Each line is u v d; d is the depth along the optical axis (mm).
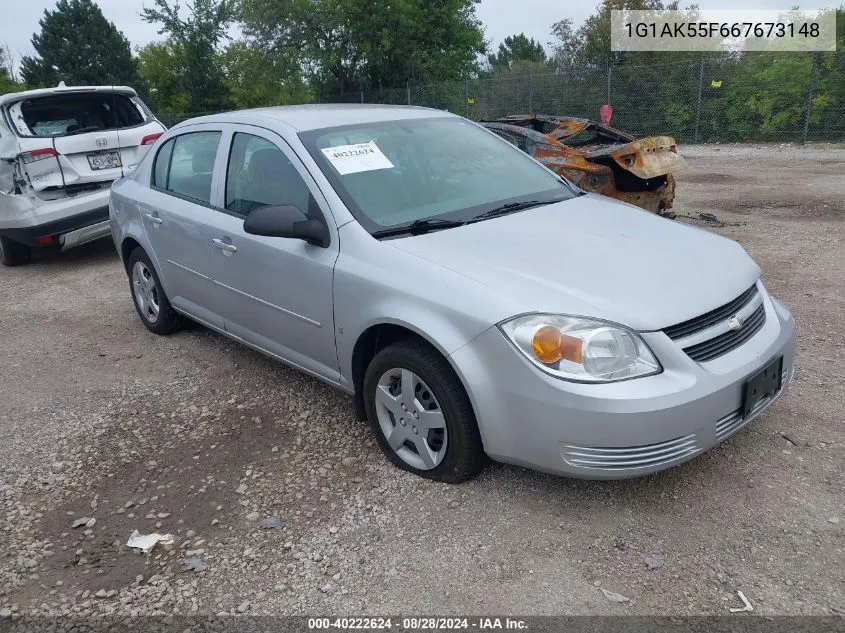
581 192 4340
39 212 7477
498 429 2932
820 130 20234
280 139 3939
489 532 2971
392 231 3455
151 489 3469
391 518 3109
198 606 2689
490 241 3361
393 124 4238
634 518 3002
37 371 5059
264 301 4008
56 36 43906
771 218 8812
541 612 2549
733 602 2537
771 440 3502
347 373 3611
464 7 31078
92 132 7773
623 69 22484
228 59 35781
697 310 2912
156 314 5496
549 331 2764
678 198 10672
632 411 2684
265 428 3994
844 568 2658
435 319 3027
